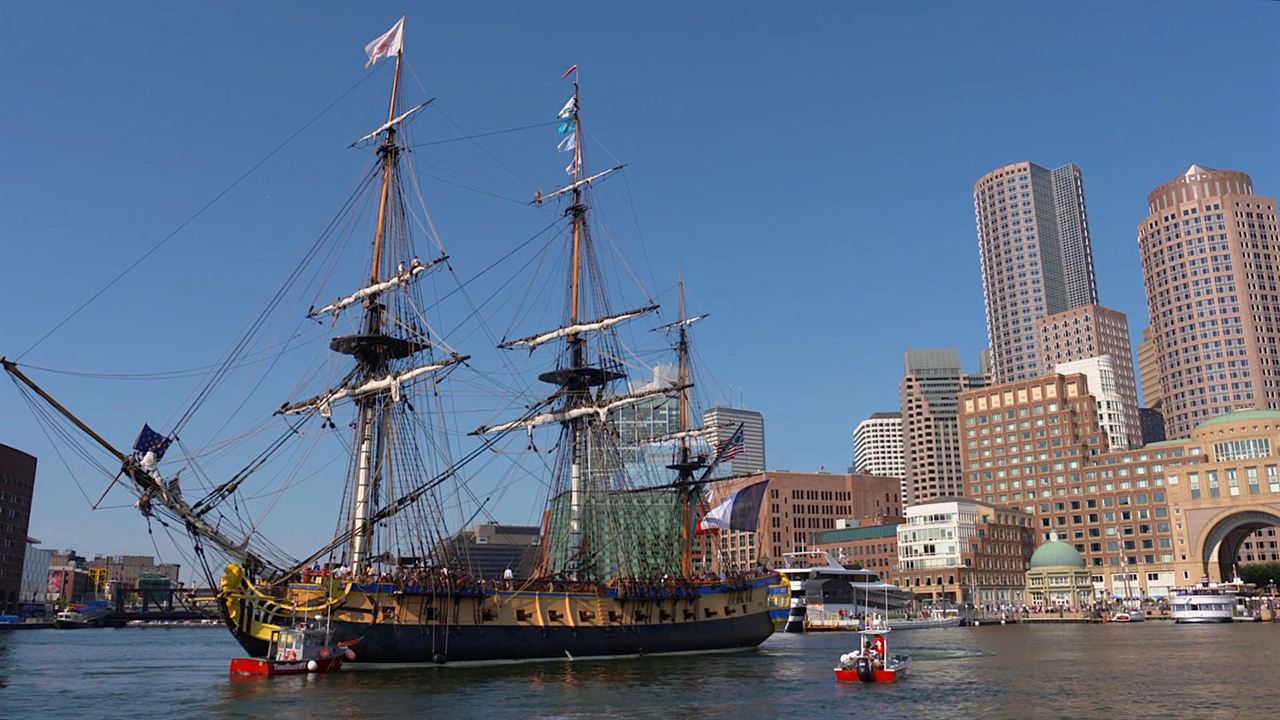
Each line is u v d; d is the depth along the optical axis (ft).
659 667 322.34
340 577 287.28
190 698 241.14
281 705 223.71
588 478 404.16
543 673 290.56
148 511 259.19
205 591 279.49
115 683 285.23
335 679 266.98
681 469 481.05
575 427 409.90
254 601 276.82
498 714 212.43
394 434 326.65
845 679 291.17
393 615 290.56
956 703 240.94
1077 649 434.71
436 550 325.62
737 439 478.59
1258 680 284.82
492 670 294.46
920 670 329.31
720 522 475.31
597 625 340.18
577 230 428.56
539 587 329.93
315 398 322.34
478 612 308.40
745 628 402.31
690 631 375.45
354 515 313.53
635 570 404.16
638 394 415.44
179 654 454.81
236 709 218.79
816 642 537.24
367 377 330.34
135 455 257.75
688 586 378.53
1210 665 335.67
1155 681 285.84
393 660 289.94
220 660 401.90
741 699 244.22
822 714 221.87
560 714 214.07
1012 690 266.98
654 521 451.12
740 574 411.95
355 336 331.16
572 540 393.50
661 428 506.89
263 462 285.02
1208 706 232.73
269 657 277.64
